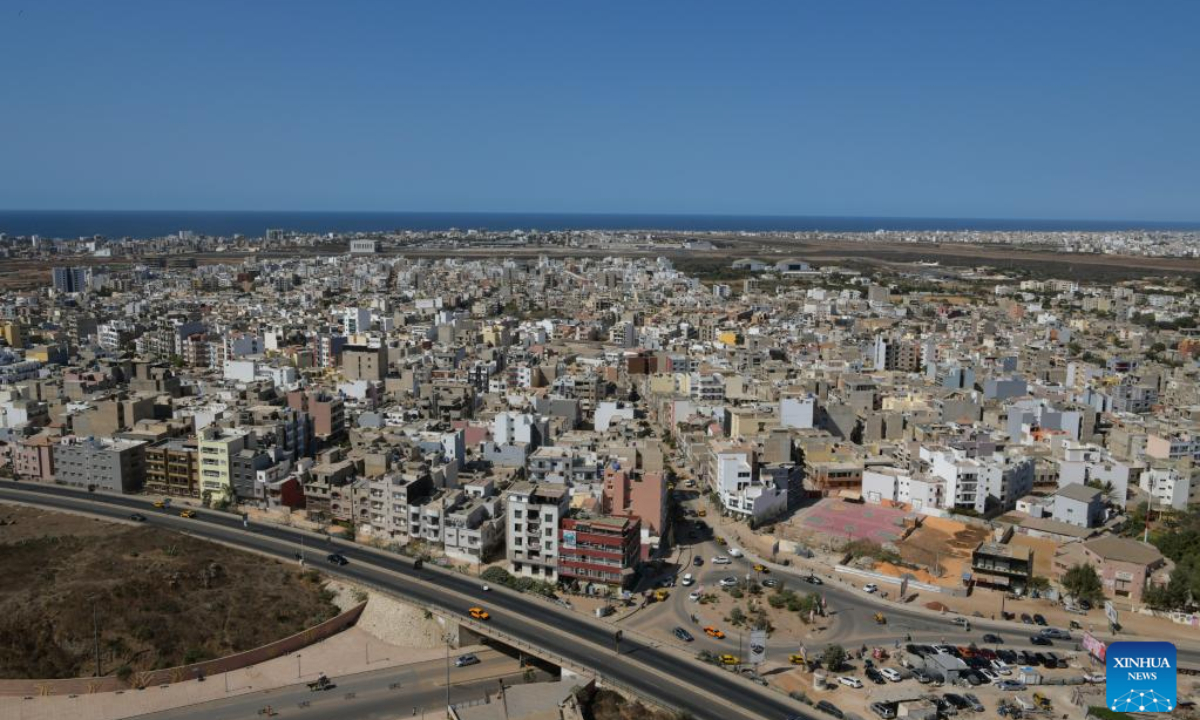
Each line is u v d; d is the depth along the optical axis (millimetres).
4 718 199125
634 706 195750
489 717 191500
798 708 194500
